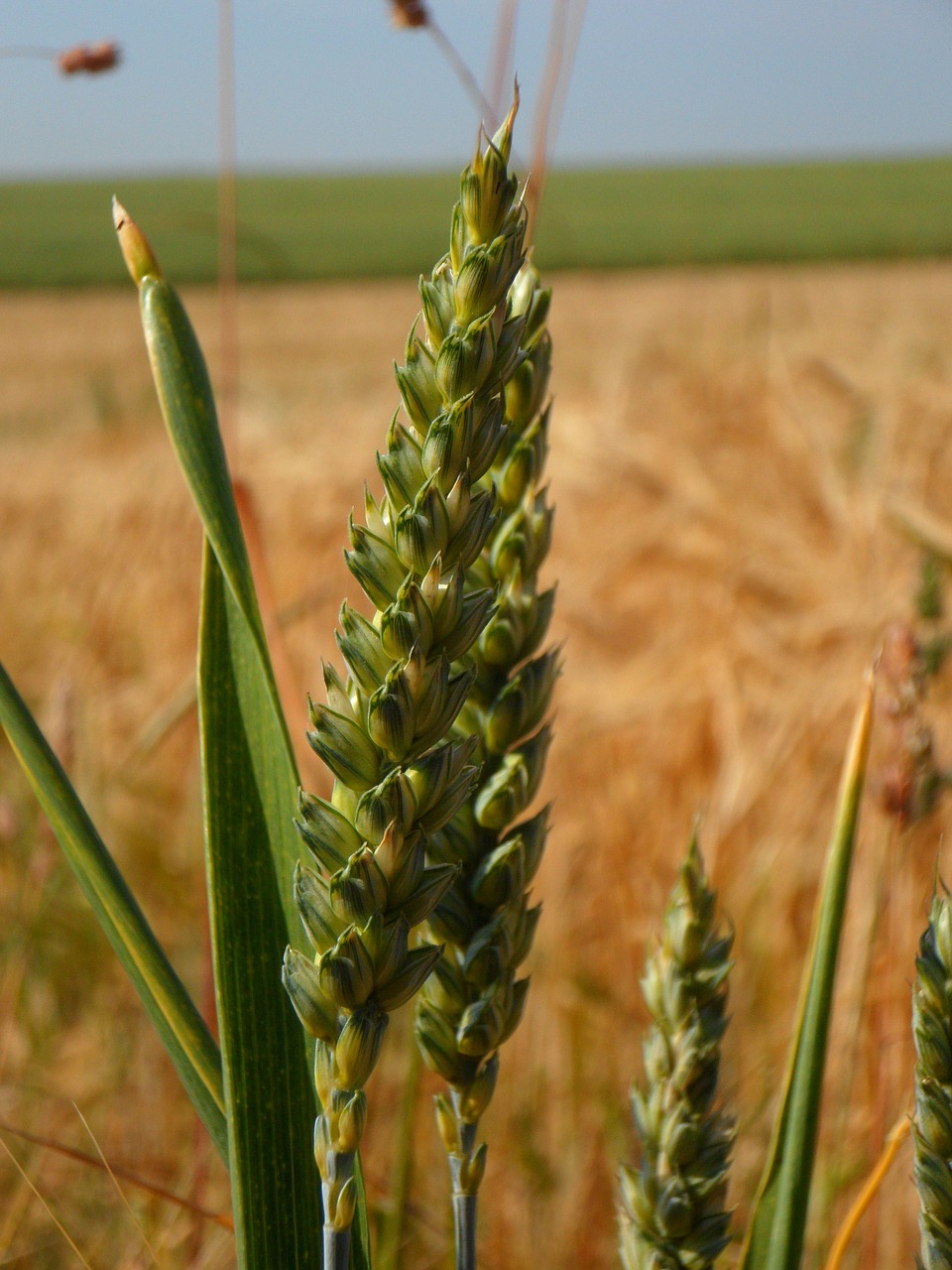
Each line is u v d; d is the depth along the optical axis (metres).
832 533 1.23
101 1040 0.68
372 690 0.20
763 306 2.66
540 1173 0.58
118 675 1.28
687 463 1.46
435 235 17.20
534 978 0.70
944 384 1.51
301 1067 0.24
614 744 0.97
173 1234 0.48
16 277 14.27
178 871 0.89
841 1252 0.30
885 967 0.53
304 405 2.97
